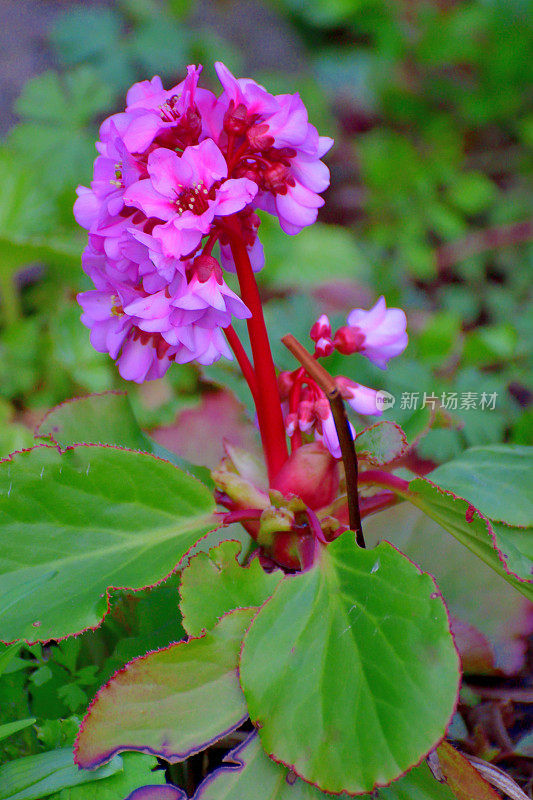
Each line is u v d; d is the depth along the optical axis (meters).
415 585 0.66
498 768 0.72
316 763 0.63
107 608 0.67
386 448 0.71
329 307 1.34
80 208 0.70
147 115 0.66
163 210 0.66
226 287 0.67
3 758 0.68
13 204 1.14
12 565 0.69
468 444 0.95
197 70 0.66
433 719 0.63
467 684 0.79
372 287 1.41
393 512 0.82
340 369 0.93
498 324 1.43
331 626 0.66
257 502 0.73
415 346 1.16
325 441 0.70
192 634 0.67
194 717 0.65
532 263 1.58
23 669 0.72
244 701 0.66
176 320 0.66
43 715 0.70
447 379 1.11
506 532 0.74
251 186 0.66
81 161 1.31
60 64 1.65
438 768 0.69
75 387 1.08
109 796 0.64
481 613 0.78
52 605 0.67
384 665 0.64
